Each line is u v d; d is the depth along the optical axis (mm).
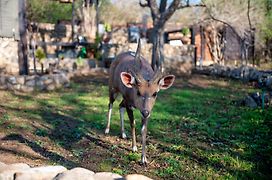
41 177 3771
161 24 15367
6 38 12203
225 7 18469
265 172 5094
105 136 6578
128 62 5938
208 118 8078
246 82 14906
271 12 18156
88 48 19672
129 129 7000
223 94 11641
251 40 19016
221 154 5715
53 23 25438
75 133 6660
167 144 6207
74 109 8680
